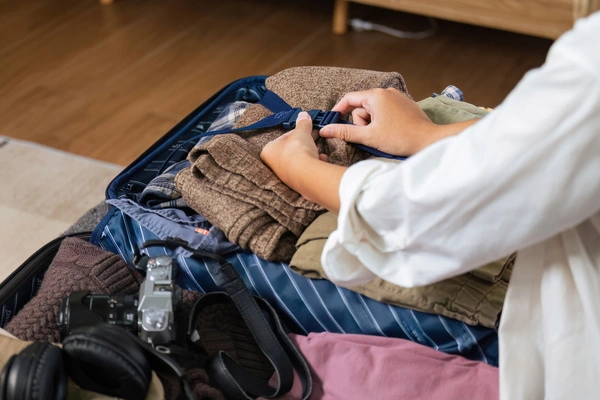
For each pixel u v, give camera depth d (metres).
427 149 0.64
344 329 0.90
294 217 0.90
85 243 0.98
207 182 0.93
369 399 0.81
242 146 0.95
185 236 0.95
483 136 0.59
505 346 0.73
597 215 0.66
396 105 0.94
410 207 0.64
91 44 2.18
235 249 0.93
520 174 0.58
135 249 0.99
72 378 0.76
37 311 0.90
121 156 1.67
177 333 0.84
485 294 0.82
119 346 0.71
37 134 1.75
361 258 0.70
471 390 0.80
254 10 2.38
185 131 1.22
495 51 2.16
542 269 0.71
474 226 0.62
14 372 0.69
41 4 2.41
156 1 2.44
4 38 2.21
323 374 0.85
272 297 0.91
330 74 1.12
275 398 0.84
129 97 1.91
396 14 2.36
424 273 0.69
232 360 0.84
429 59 2.13
